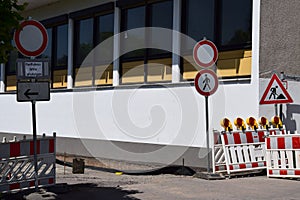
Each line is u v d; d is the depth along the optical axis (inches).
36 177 352.8
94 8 606.5
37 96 338.6
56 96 653.9
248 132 423.8
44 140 365.1
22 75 332.2
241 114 439.5
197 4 487.5
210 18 474.6
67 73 664.4
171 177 449.7
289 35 458.6
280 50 448.8
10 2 260.4
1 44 259.0
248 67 444.1
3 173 342.6
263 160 426.3
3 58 261.9
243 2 450.0
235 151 416.8
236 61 453.7
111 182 412.8
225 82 451.8
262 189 352.8
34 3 692.7
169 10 514.3
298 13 469.7
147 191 354.9
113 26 586.9
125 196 336.5
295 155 399.9
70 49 655.8
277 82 426.0
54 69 694.5
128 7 564.7
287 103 432.8
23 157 354.0
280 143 407.2
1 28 254.5
